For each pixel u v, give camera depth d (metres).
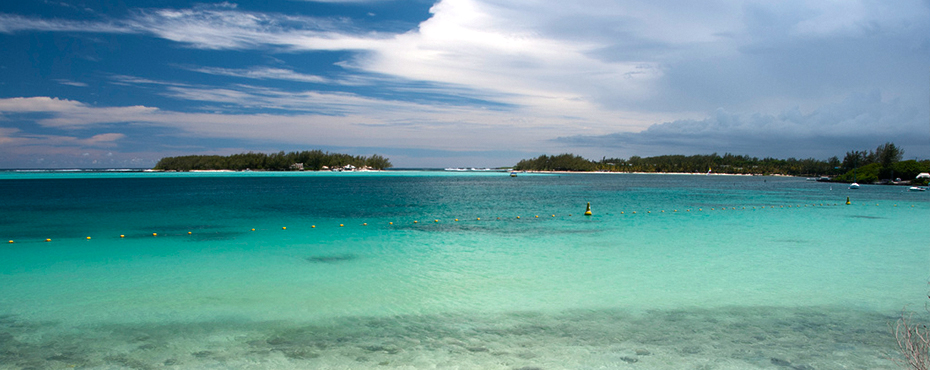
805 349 7.96
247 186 83.69
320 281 12.53
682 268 14.12
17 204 41.28
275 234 21.94
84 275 13.21
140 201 45.41
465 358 7.59
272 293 11.34
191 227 24.72
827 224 25.91
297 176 164.88
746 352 7.83
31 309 10.09
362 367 7.24
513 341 8.32
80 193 59.16
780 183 117.81
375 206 39.56
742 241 19.42
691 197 54.22
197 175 170.50
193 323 9.24
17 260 15.52
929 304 10.34
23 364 7.36
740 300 10.75
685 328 8.98
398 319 9.48
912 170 107.81
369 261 15.28
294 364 7.36
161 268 14.20
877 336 8.52
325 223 26.64
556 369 7.18
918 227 24.45
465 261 15.24
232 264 14.80
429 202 44.69
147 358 7.61
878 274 13.27
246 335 8.62
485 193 62.59
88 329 8.91
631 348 8.01
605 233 22.09
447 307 10.25
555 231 22.83
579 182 115.69
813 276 13.07
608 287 11.89
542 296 11.09
